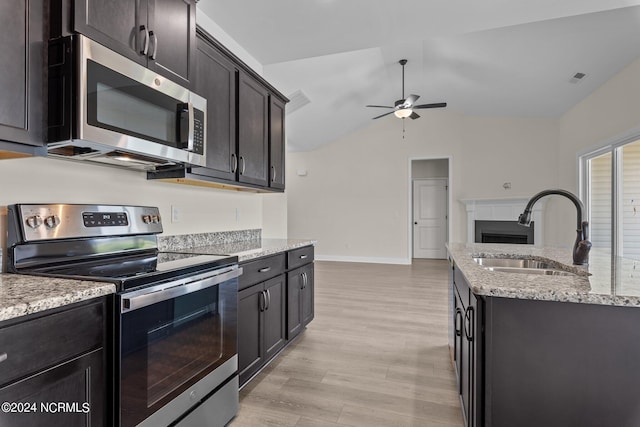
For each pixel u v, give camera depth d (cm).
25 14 118
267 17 247
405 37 275
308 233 801
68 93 125
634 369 108
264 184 280
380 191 750
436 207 819
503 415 119
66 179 165
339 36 273
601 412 111
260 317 226
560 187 551
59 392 99
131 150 146
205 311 163
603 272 150
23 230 134
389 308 393
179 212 235
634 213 355
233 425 180
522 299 116
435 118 709
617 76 371
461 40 388
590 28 308
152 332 131
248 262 212
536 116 579
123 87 143
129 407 120
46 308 94
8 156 130
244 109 250
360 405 199
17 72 116
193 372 155
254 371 218
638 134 339
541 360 115
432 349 278
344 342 292
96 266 149
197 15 239
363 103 618
